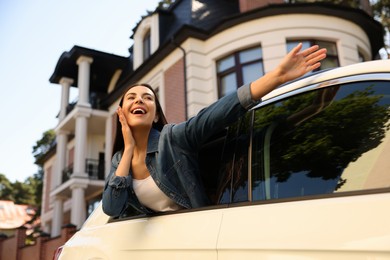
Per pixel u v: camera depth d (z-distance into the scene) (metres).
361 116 1.49
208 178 1.92
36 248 14.65
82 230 2.53
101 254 2.10
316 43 12.01
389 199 1.15
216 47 12.53
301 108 1.70
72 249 2.44
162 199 1.96
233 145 1.86
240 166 1.76
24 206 45.81
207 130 1.81
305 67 1.63
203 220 1.67
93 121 19.66
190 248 1.61
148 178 1.99
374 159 1.36
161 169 1.92
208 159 1.96
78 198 17.83
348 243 1.14
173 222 1.79
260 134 1.78
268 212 1.44
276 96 1.82
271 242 1.33
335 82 1.62
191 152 1.93
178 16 15.23
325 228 1.22
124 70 19.67
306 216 1.30
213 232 1.57
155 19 15.66
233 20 12.19
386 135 1.38
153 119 2.04
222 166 1.86
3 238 18.64
